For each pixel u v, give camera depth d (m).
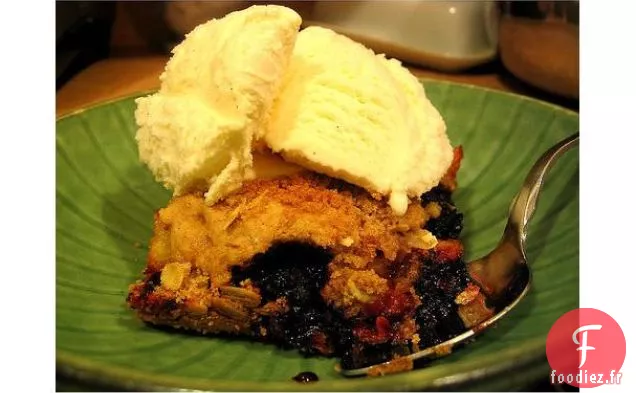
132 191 0.26
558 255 0.23
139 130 0.22
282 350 0.20
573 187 0.25
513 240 0.23
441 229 0.23
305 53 0.22
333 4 0.32
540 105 0.27
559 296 0.21
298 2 0.32
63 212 0.24
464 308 0.21
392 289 0.21
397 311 0.20
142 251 0.24
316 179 0.21
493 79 0.34
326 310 0.20
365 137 0.21
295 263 0.20
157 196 0.26
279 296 0.20
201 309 0.20
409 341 0.20
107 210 0.25
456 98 0.29
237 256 0.20
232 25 0.20
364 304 0.20
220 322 0.21
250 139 0.20
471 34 0.33
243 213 0.20
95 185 0.26
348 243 0.20
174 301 0.20
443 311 0.21
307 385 0.17
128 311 0.21
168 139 0.21
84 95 0.31
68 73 0.33
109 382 0.17
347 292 0.20
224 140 0.20
